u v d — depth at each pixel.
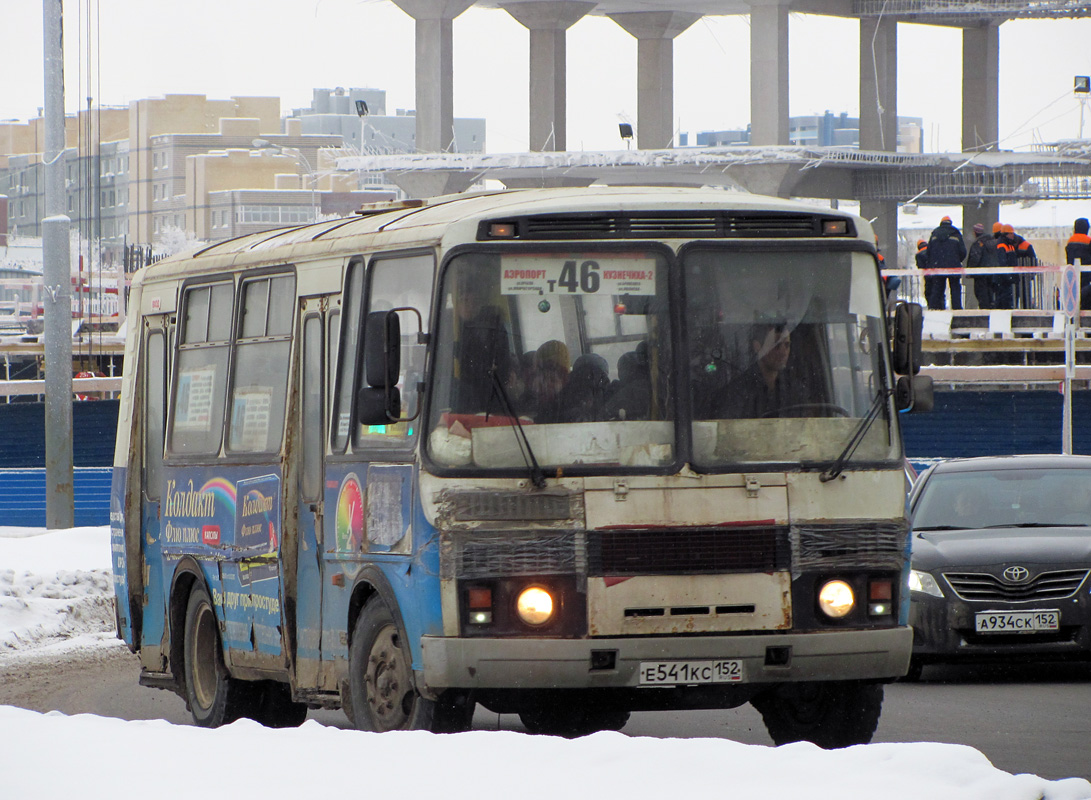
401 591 32.47
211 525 42.34
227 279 42.56
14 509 101.50
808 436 32.75
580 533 31.52
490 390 31.91
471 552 31.27
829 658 32.06
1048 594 46.91
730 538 31.97
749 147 148.00
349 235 36.69
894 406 33.56
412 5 160.25
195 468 43.47
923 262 113.31
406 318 33.47
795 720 35.91
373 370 31.64
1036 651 46.75
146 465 47.72
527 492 31.52
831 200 156.50
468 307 32.09
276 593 38.50
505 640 31.03
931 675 50.72
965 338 109.00
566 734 39.44
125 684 53.38
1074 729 38.44
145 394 48.09
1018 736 37.44
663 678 31.50
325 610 36.47
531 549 31.34
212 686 43.25
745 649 31.70
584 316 32.38
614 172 159.88
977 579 47.09
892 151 159.62
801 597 32.16
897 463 33.16
